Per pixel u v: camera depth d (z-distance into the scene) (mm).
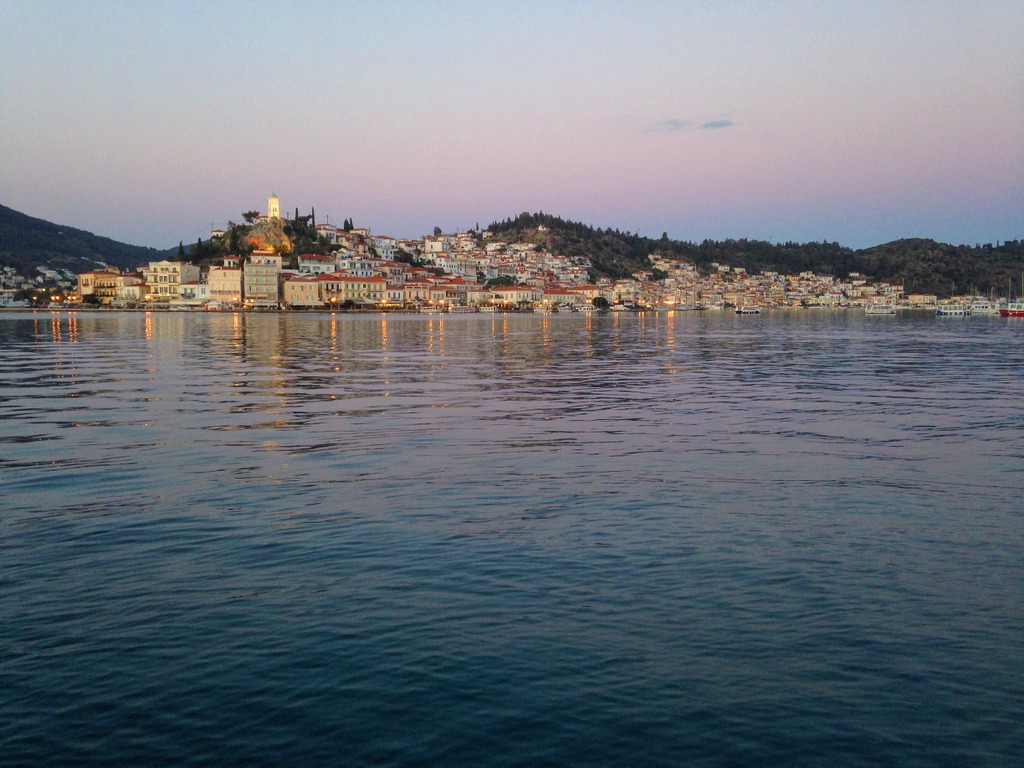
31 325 161125
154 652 12641
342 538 18328
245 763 9945
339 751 10172
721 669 12188
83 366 65875
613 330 160875
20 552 17250
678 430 34406
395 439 31766
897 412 40500
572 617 13938
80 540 18109
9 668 12102
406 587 15297
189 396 45688
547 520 19859
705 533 18766
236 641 13016
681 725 10734
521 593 14992
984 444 31016
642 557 17031
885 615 14109
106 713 10953
